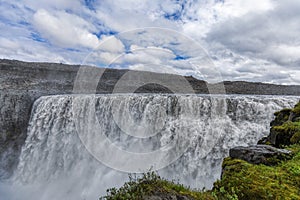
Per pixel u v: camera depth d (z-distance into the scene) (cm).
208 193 288
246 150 418
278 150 412
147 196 247
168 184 276
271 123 798
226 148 1082
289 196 271
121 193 257
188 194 263
